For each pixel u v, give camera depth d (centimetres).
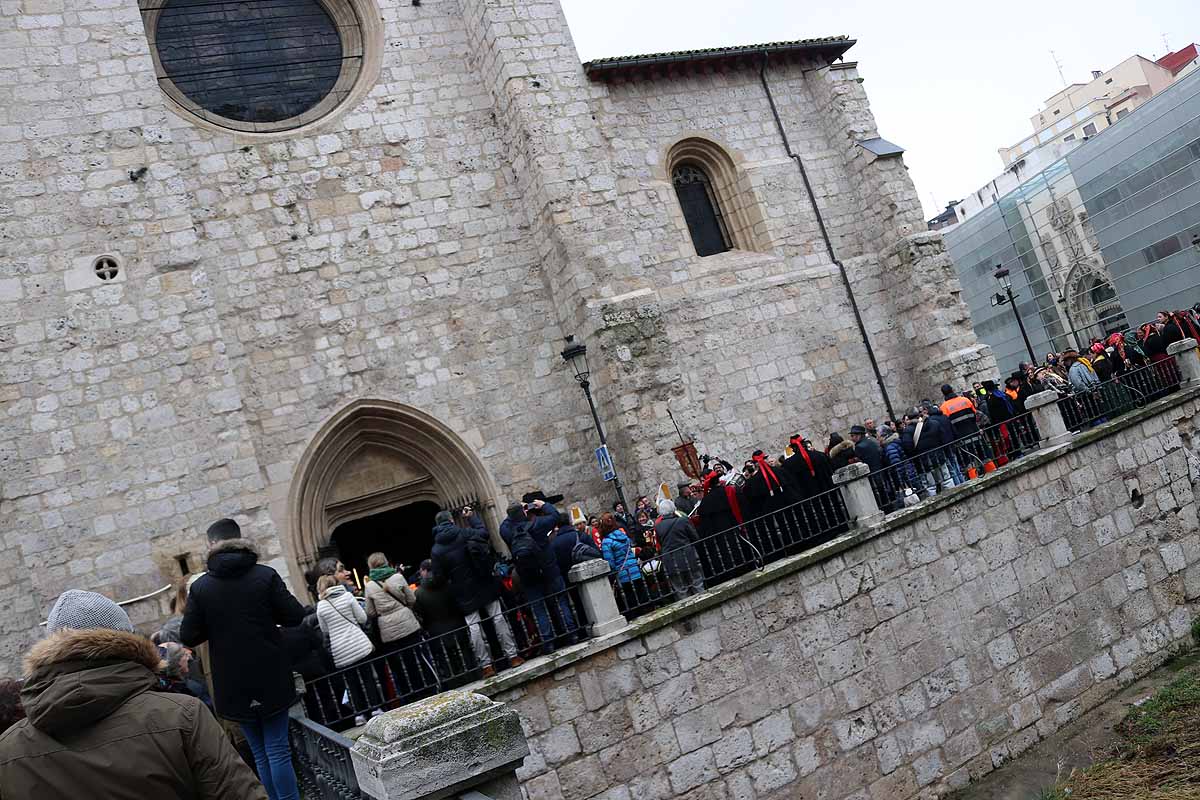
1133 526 1711
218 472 1582
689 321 2131
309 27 2014
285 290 1831
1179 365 1925
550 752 1148
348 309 1869
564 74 2030
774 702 1305
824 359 2248
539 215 1986
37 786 364
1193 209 3784
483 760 550
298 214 1869
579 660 1182
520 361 1972
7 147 1587
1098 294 4497
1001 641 1509
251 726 837
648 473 1891
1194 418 1869
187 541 1545
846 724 1348
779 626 1333
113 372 1566
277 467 1764
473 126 2042
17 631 1487
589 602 1219
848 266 2327
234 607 824
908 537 1466
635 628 1220
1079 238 4453
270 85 1956
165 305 1612
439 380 1906
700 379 2111
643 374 1928
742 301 2194
